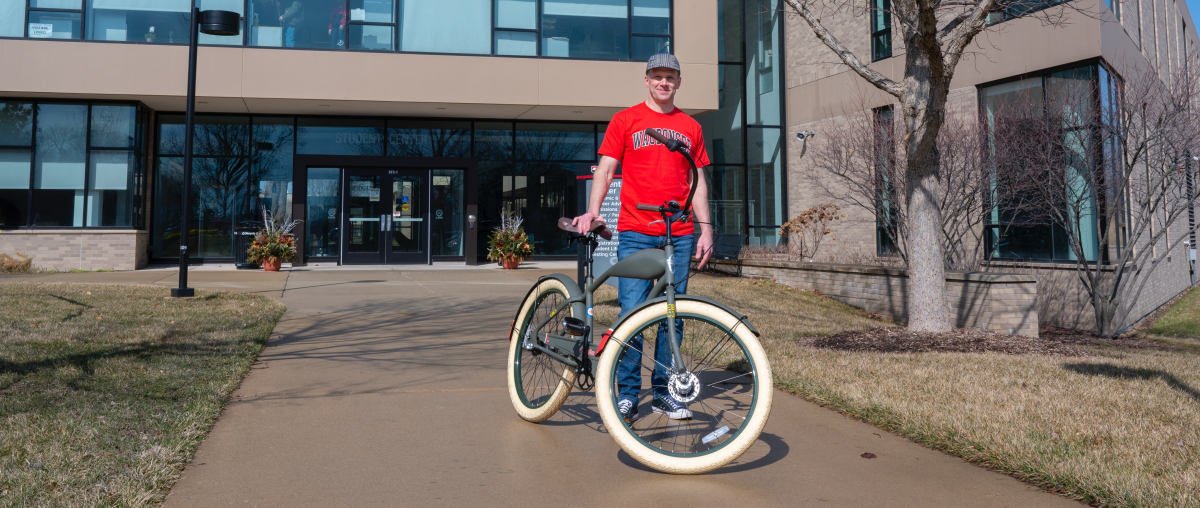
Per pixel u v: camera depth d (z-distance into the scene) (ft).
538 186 60.03
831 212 49.70
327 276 43.47
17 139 50.06
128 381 14.49
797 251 55.26
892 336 23.11
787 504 8.92
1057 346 22.57
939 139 40.32
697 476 9.93
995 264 44.34
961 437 11.28
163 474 9.38
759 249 56.75
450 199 58.34
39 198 50.16
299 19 51.31
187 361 16.74
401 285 37.88
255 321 23.77
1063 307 40.98
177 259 54.90
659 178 12.32
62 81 48.26
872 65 53.06
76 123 50.60
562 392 11.93
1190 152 35.45
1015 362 18.76
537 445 11.30
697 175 11.35
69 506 8.13
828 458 10.73
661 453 9.97
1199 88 36.24
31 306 24.63
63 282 34.96
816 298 37.81
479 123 59.26
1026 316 28.71
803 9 24.35
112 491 8.66
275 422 12.41
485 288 36.99
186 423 11.73
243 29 50.55
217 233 55.42
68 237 49.67
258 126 56.18
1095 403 13.73
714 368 17.40
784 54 62.85
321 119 57.00
